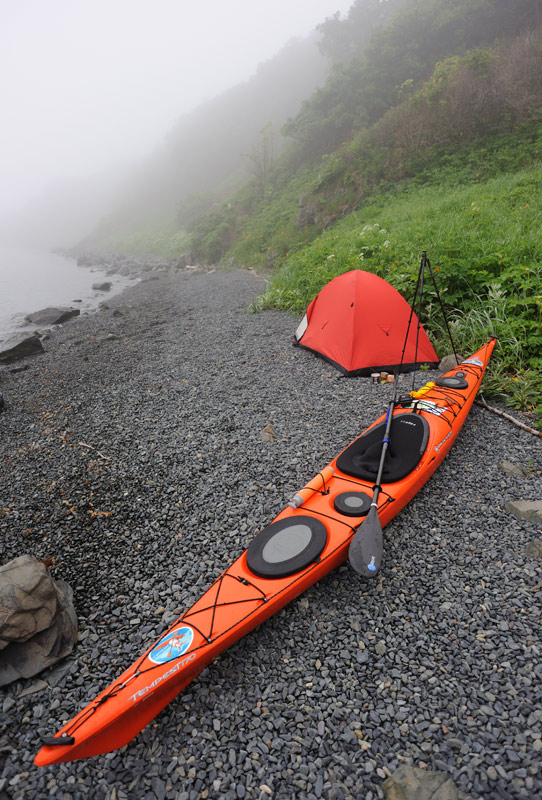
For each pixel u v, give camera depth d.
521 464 4.51
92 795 2.32
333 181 20.39
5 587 3.04
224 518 4.20
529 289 7.07
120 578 3.70
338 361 7.23
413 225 11.57
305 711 2.61
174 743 2.53
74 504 4.70
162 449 5.55
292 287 11.88
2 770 2.45
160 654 2.67
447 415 4.67
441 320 7.66
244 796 2.26
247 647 3.03
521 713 2.47
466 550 3.58
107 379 8.30
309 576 3.06
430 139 18.12
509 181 13.68
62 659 3.07
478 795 2.15
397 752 2.37
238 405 6.47
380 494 3.64
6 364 10.48
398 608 3.19
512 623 2.97
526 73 17.50
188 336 10.51
